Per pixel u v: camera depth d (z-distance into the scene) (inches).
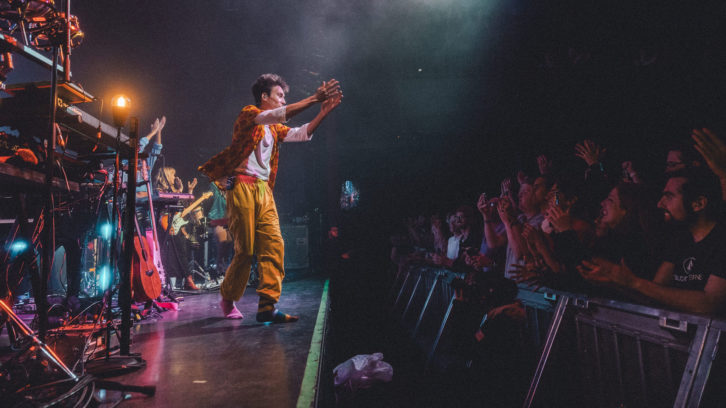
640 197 98.1
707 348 64.2
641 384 80.0
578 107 277.3
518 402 112.1
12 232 95.2
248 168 100.2
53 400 48.3
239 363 71.8
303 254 369.4
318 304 141.6
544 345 101.7
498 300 125.2
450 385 135.0
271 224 103.8
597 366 92.4
